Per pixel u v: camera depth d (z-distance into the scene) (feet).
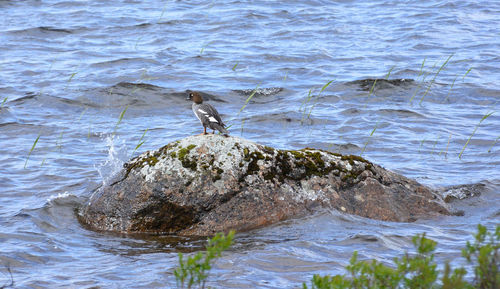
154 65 89.40
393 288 23.31
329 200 39.81
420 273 24.50
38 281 31.14
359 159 42.09
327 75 83.71
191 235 37.93
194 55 94.68
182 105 73.72
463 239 35.96
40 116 68.44
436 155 55.11
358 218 39.24
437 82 78.59
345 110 69.67
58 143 59.88
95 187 47.75
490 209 42.27
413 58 91.61
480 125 63.72
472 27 110.42
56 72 85.66
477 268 23.88
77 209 43.32
